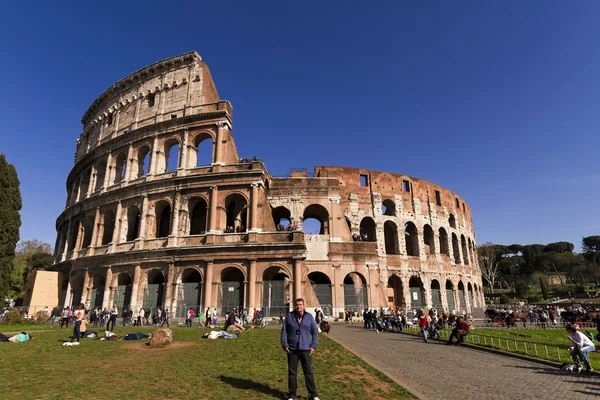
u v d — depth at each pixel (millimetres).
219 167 53844
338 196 59812
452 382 15758
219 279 49031
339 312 52719
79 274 60594
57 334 32312
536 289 141750
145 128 60250
